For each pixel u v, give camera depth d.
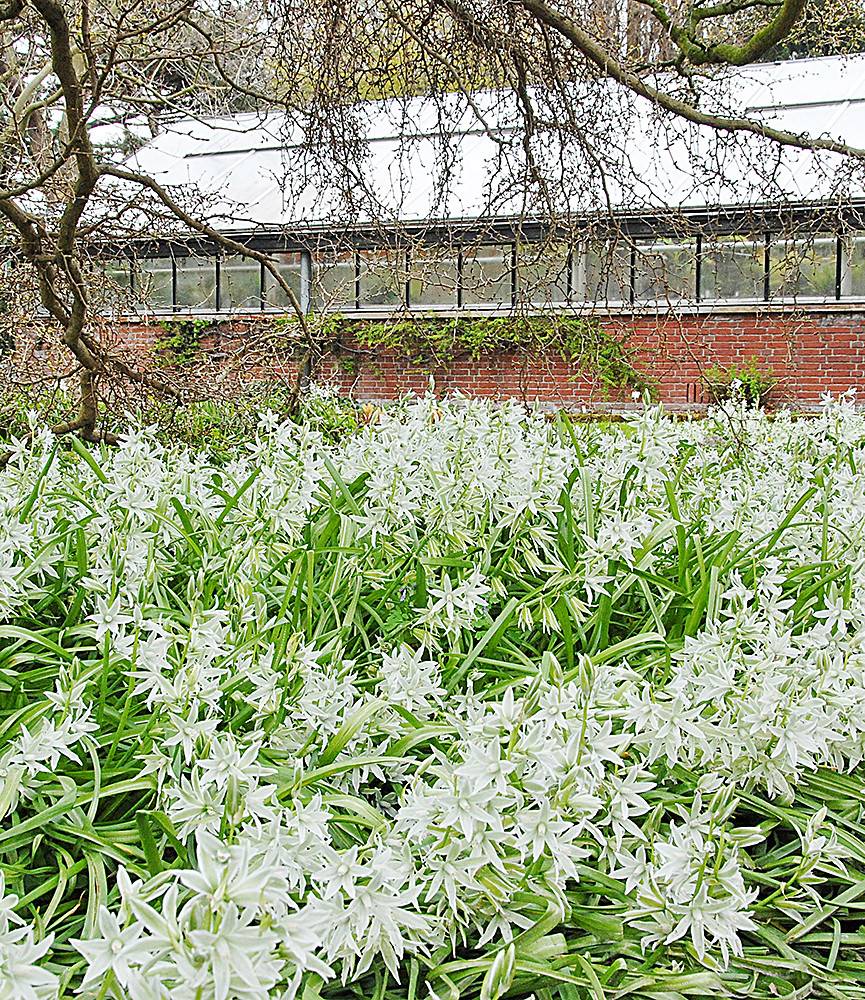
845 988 1.58
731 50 4.41
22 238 4.85
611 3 5.02
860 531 2.63
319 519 3.11
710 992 1.53
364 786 1.92
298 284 14.50
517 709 1.55
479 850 1.45
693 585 2.58
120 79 5.14
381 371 14.06
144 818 1.46
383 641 2.30
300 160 5.01
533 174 4.49
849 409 3.84
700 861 1.54
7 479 3.16
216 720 1.68
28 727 1.82
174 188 5.47
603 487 3.02
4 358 5.62
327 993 1.52
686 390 12.53
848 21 4.79
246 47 5.20
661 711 1.75
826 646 1.97
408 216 12.45
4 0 4.61
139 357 5.48
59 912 1.60
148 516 2.78
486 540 2.83
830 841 1.68
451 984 1.47
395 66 4.92
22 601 2.42
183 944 1.07
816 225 4.74
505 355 13.52
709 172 4.66
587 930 1.62
